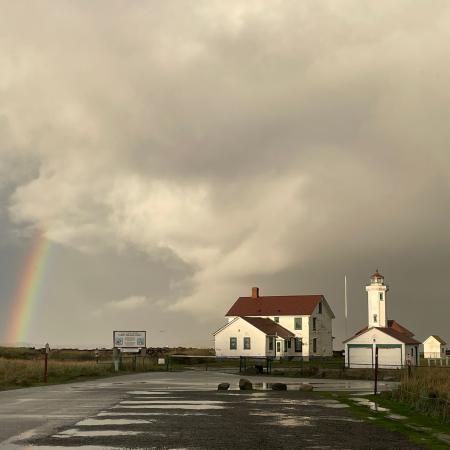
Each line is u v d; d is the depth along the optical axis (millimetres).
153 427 16562
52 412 20219
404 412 20844
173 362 70625
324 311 91875
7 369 42031
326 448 13492
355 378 47031
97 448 13242
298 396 27453
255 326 80312
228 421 17953
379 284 86625
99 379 41875
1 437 14734
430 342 107812
